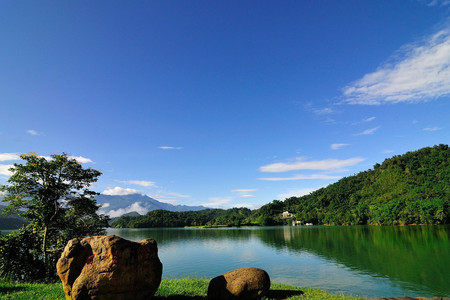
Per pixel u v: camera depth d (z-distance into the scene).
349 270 33.38
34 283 19.20
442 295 22.70
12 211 23.61
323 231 109.81
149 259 11.67
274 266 37.31
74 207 25.39
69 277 10.81
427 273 30.67
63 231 25.30
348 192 196.88
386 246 54.69
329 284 26.75
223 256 49.16
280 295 16.27
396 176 174.62
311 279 29.03
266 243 71.12
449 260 37.59
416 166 174.50
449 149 174.00
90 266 10.74
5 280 19.91
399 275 30.09
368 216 143.62
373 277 29.44
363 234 85.94
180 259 46.81
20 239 22.30
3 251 20.67
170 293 14.86
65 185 24.53
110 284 10.46
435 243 55.72
